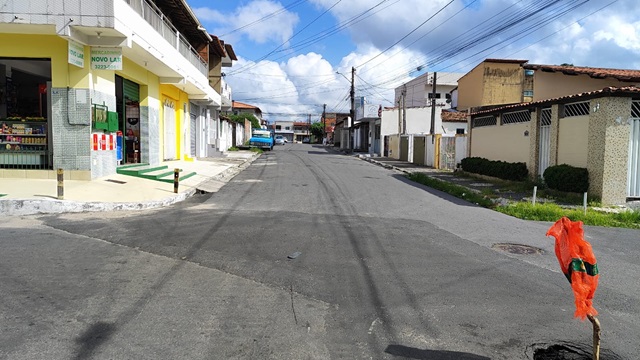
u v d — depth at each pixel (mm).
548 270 6645
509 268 6676
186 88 23047
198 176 17312
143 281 5582
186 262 6422
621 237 9305
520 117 18953
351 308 4965
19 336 4039
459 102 42000
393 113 40062
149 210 10586
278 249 7273
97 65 12523
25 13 11141
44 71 14023
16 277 5570
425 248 7676
